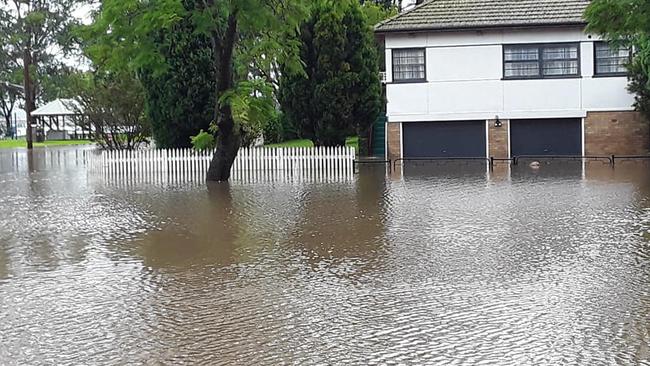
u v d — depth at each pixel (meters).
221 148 24.47
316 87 30.70
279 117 38.09
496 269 10.48
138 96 32.34
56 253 12.34
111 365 6.95
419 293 9.25
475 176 24.84
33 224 15.49
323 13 30.17
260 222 15.20
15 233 14.38
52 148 53.28
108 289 9.83
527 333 7.57
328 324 8.05
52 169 31.77
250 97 23.77
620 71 31.69
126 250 12.52
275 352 7.21
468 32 32.16
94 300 9.28
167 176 26.92
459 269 10.53
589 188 20.12
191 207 17.78
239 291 9.59
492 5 32.59
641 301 8.69
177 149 29.56
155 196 20.34
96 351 7.35
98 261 11.66
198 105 29.47
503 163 30.56
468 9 32.56
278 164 28.55
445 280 9.90
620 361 6.75
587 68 31.86
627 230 13.32
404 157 33.12
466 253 11.62
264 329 7.94
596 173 24.77
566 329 7.68
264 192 20.81
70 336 7.84
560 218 14.86
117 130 32.97
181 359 7.08
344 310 8.58
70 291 9.76
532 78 32.12
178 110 29.39
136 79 32.34
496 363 6.75
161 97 29.64
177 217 16.14
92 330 8.04
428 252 11.78
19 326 8.23
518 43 32.09
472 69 32.41
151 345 7.50
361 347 7.28
